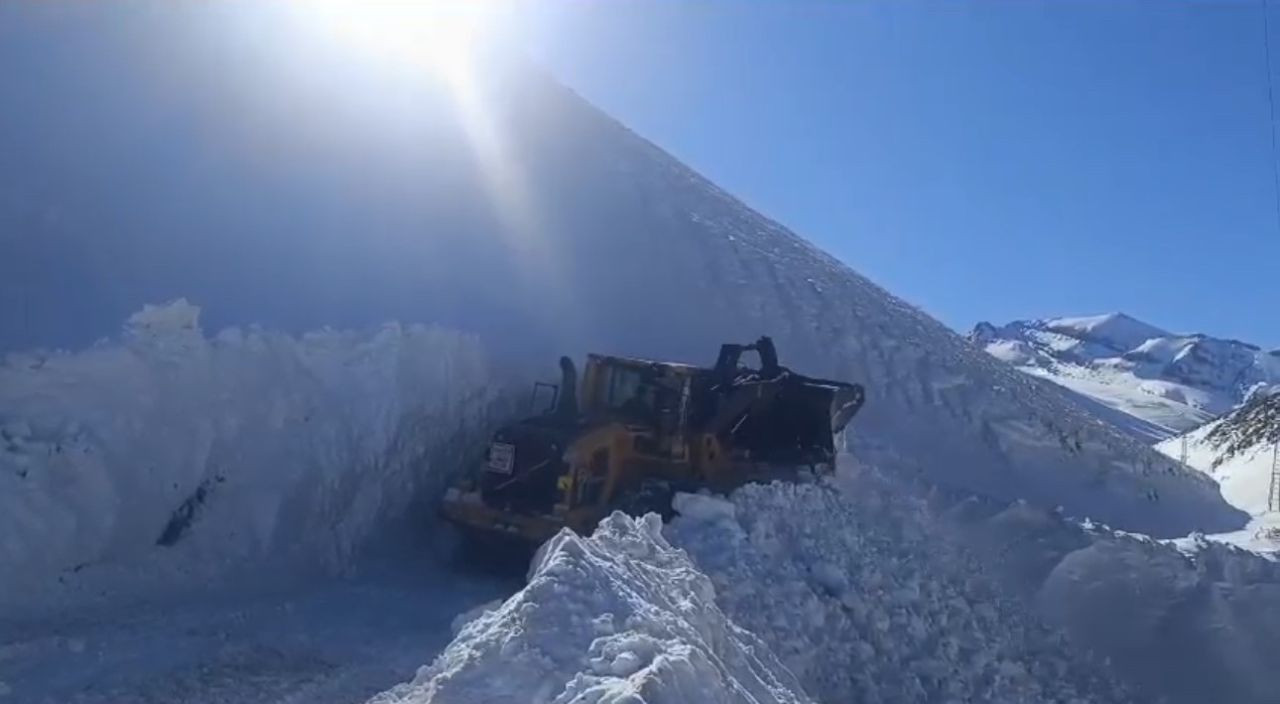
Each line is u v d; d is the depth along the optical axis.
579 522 10.18
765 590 9.53
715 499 10.38
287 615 8.79
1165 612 12.74
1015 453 20.14
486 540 10.45
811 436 13.02
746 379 12.42
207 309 11.71
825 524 11.23
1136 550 13.44
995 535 13.59
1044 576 13.03
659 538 8.49
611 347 15.92
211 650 7.72
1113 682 11.81
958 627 11.09
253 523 10.02
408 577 10.44
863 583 10.68
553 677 5.34
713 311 18.69
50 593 8.41
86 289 11.12
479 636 5.87
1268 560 13.76
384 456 11.31
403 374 11.88
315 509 10.51
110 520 9.06
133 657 7.43
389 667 7.78
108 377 9.58
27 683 6.83
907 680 9.79
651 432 11.30
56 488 8.80
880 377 20.00
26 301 10.53
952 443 19.36
